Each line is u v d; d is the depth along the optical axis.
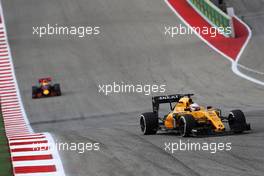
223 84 117.38
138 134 65.25
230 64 132.62
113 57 148.12
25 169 47.12
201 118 57.94
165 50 148.50
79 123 92.56
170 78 126.44
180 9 178.88
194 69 131.38
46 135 70.62
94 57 150.00
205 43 151.38
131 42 158.38
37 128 91.00
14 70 145.75
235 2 195.12
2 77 140.62
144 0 190.38
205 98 106.31
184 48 148.62
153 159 46.97
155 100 64.75
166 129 62.16
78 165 47.16
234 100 100.69
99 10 186.00
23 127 93.12
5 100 120.38
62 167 46.91
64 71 141.62
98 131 72.06
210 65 133.12
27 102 116.88
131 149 53.03
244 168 40.94
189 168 42.41
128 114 97.44
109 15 181.50
